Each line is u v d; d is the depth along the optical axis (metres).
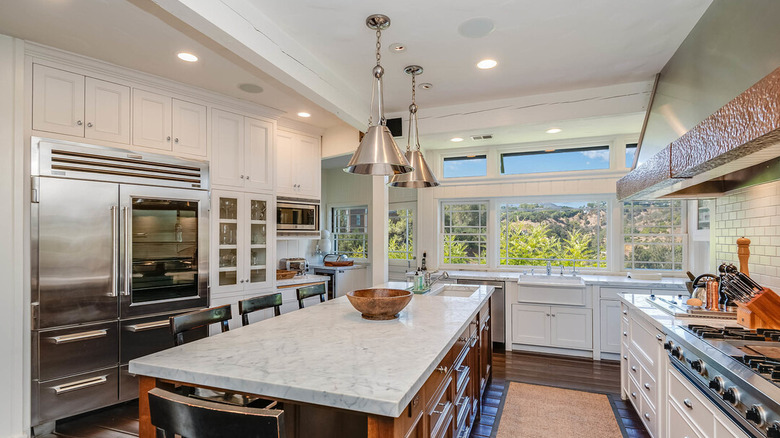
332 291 5.39
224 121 3.63
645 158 2.76
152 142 3.13
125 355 2.89
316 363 1.47
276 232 4.13
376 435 1.17
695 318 2.27
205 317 1.90
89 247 2.73
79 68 2.77
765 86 1.13
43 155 2.57
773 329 1.86
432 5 2.10
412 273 4.27
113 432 2.61
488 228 5.21
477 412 2.76
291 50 2.47
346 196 6.38
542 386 3.42
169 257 3.15
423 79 3.14
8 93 2.46
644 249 4.54
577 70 2.95
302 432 1.72
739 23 1.70
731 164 1.64
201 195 3.36
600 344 4.09
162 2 1.70
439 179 5.40
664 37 2.41
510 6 2.11
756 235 2.54
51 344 2.57
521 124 3.55
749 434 1.28
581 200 4.82
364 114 3.71
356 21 2.27
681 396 1.92
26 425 2.49
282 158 4.29
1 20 2.25
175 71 3.01
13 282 2.46
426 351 1.61
